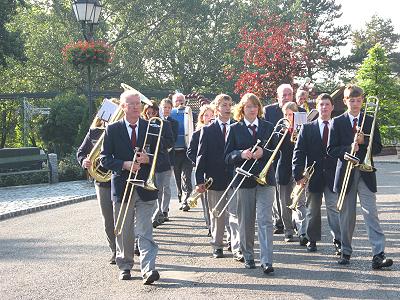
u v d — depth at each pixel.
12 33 34.50
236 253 8.59
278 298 6.68
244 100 8.05
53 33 46.75
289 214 9.86
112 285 7.48
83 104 32.66
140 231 7.53
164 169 11.57
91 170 8.18
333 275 7.63
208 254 9.12
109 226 8.49
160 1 48.41
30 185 20.81
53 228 12.02
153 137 7.73
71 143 32.53
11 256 9.47
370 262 8.26
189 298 6.77
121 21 49.75
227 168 8.77
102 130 8.63
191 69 52.47
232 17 52.62
